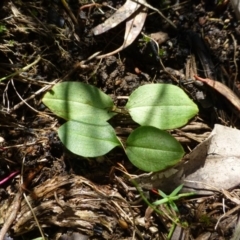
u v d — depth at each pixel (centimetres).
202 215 16
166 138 15
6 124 17
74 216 16
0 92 17
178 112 16
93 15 19
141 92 17
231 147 16
